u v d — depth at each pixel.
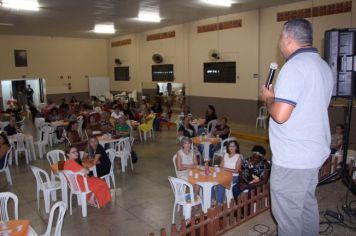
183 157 5.68
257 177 4.59
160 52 15.53
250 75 11.54
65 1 9.03
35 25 13.50
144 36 16.50
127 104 13.37
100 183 5.28
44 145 9.32
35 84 17.83
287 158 1.72
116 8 10.16
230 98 12.41
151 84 16.42
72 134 8.49
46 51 17.73
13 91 17.14
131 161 7.55
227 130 8.50
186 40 13.89
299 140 1.69
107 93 18.88
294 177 1.73
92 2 9.21
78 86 19.05
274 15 10.52
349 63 3.71
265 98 1.79
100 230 4.55
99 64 19.66
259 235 3.41
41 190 5.82
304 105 1.65
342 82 3.76
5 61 16.53
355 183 4.11
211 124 9.88
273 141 1.80
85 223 4.78
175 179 4.61
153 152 9.16
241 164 5.06
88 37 18.67
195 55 13.63
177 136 10.62
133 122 10.87
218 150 7.71
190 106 14.16
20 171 7.54
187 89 14.17
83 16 11.47
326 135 1.76
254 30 11.15
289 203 1.78
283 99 1.61
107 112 11.26
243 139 10.26
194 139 7.86
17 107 14.64
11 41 16.61
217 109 12.98
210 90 13.18
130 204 5.46
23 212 5.21
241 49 11.72
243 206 3.68
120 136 8.10
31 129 13.02
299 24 1.72
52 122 10.73
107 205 5.43
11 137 8.25
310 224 1.93
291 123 1.68
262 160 4.75
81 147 7.54
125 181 6.65
